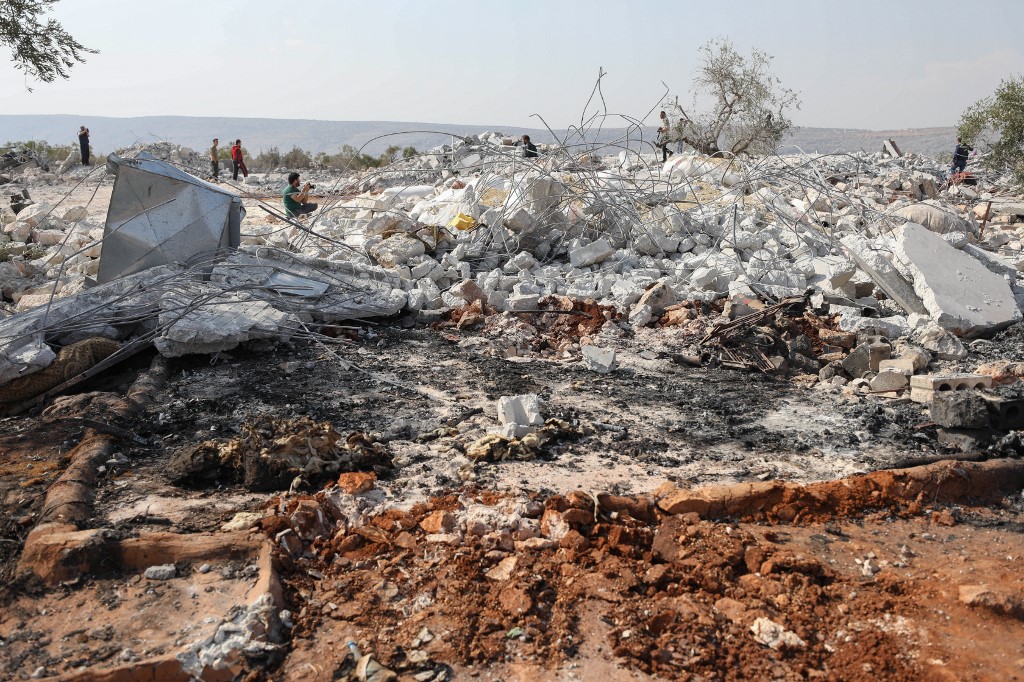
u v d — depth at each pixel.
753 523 5.37
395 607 4.38
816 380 8.40
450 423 6.96
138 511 5.27
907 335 9.61
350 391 7.76
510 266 11.83
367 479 5.61
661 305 10.55
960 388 7.42
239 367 8.34
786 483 5.63
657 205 13.84
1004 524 5.42
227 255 9.69
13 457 6.16
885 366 8.34
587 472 6.04
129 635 4.09
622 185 14.20
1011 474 5.97
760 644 4.14
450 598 4.41
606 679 3.86
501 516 5.15
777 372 8.55
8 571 4.57
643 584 4.57
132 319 8.48
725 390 8.09
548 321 10.20
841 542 5.11
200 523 5.08
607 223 13.16
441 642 4.09
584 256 12.04
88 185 26.22
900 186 21.78
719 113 26.02
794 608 4.37
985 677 3.85
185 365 8.34
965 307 10.01
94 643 4.02
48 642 4.04
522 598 4.37
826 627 4.27
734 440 6.78
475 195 13.28
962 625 4.27
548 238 12.66
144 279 9.09
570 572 4.64
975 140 19.58
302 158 35.97
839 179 21.45
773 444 6.68
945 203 19.77
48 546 4.62
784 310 10.12
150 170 9.53
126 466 6.03
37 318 8.12
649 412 7.44
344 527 5.07
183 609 4.28
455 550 4.80
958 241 11.94
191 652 3.90
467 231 12.55
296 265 10.30
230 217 10.03
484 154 17.30
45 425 6.68
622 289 10.96
